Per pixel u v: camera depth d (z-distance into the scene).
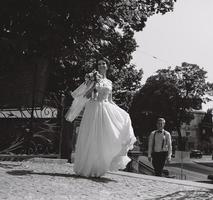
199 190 7.38
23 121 11.03
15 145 10.96
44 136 11.20
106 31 16.77
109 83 8.46
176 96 90.81
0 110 10.98
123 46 23.89
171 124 91.50
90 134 8.00
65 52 14.77
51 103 11.30
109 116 8.04
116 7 16.27
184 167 54.91
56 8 14.63
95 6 14.80
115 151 7.92
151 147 11.91
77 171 8.10
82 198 5.87
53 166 9.68
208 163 70.75
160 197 6.40
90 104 8.15
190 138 128.12
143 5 20.23
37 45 14.22
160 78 91.62
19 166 9.17
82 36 15.57
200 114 131.25
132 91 43.50
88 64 20.56
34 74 11.37
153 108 90.69
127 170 22.45
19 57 13.42
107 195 6.29
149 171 22.69
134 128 93.00
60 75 20.66
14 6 13.77
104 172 8.05
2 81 11.16
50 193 6.04
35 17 13.76
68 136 11.58
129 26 21.05
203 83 92.75
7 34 14.23
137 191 6.88
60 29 14.24
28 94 11.10
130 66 40.97
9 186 6.30
